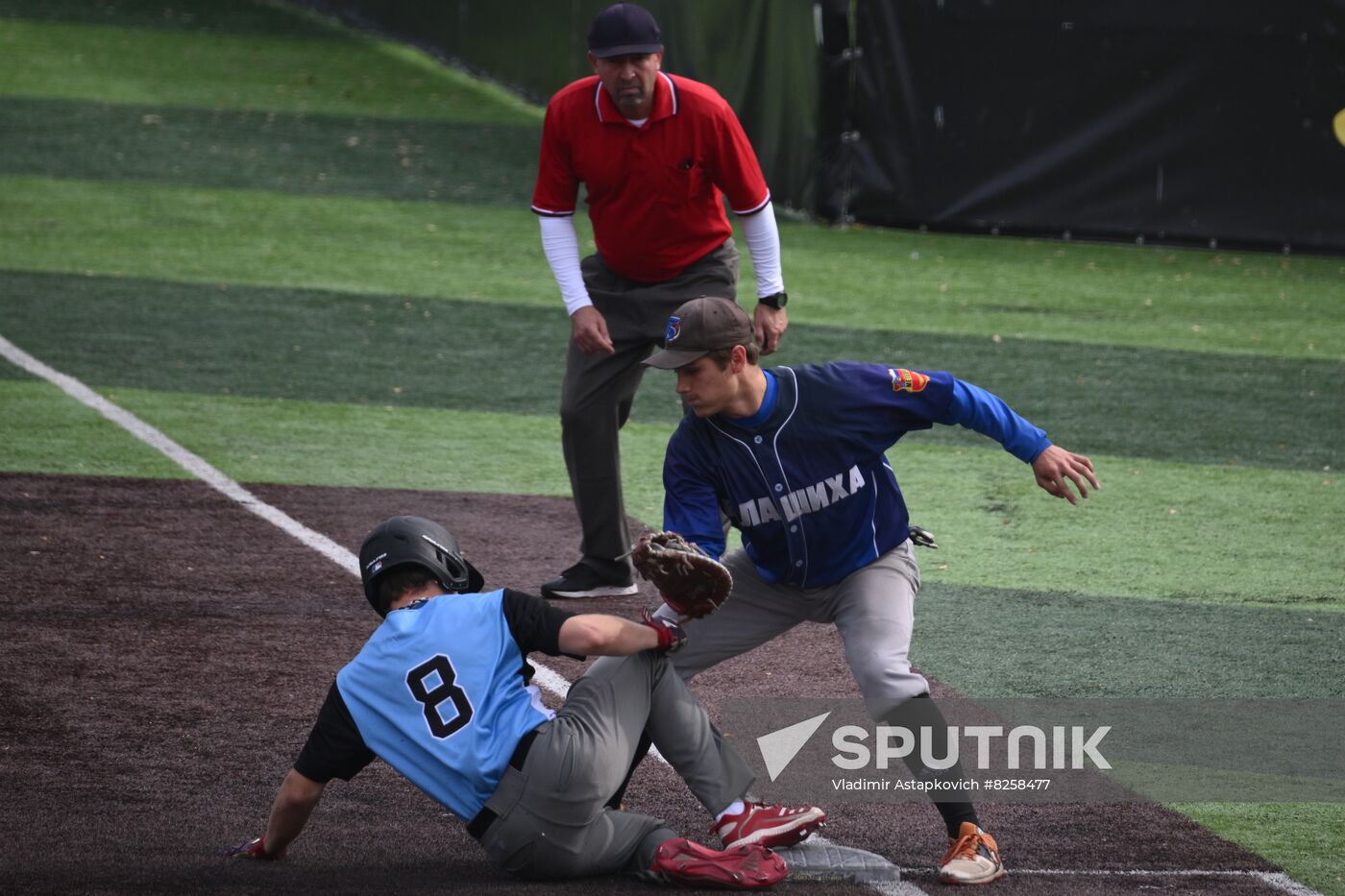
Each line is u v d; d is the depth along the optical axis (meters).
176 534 27.75
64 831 17.17
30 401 35.47
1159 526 30.45
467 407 37.28
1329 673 23.23
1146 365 43.28
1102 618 25.41
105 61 77.62
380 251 52.66
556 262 24.84
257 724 20.33
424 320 44.91
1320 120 56.94
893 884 16.52
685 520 16.55
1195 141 57.81
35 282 45.97
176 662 22.22
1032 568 27.89
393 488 31.16
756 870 15.97
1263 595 26.75
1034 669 23.17
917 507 31.19
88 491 29.84
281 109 72.06
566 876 16.03
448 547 16.58
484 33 80.50
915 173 59.22
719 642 17.44
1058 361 43.28
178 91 73.44
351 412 36.34
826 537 16.70
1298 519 31.22
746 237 24.75
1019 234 59.34
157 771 18.84
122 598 24.59
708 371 15.91
